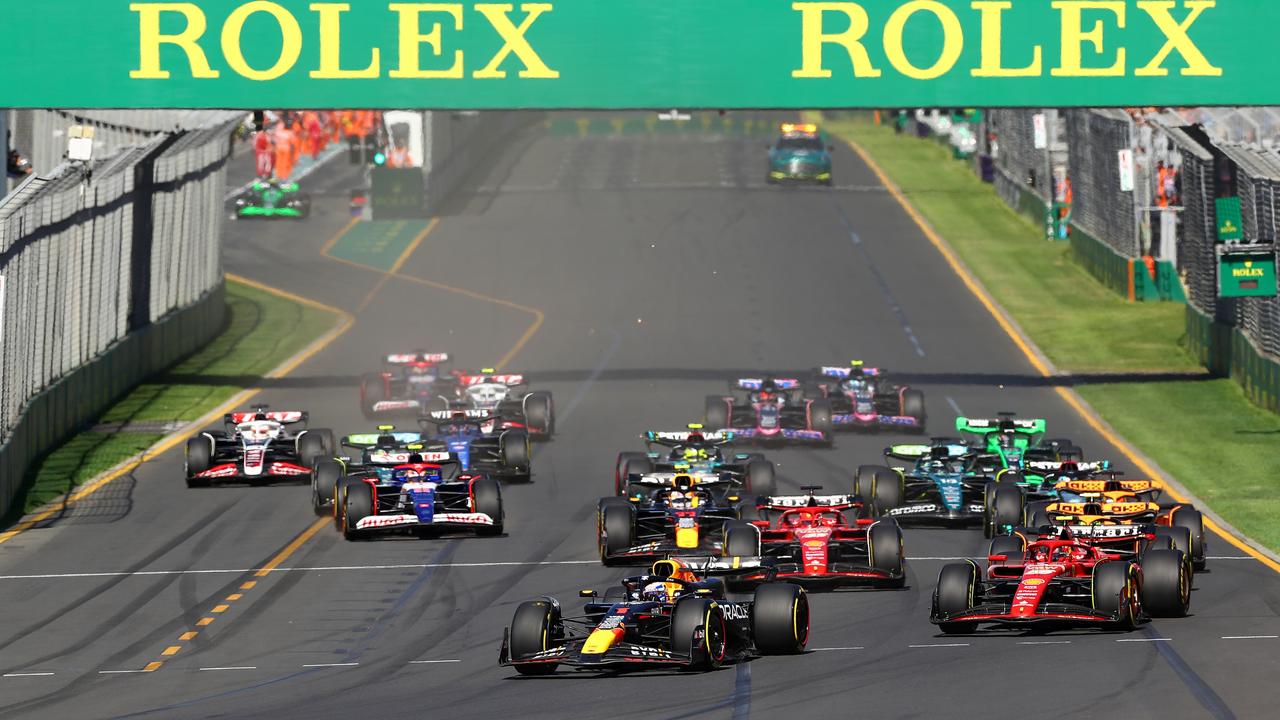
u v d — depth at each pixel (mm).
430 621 90250
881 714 66500
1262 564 101375
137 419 161250
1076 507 95500
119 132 189375
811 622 87000
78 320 158250
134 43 136125
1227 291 155250
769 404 147125
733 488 117562
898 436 151750
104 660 83750
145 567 105312
